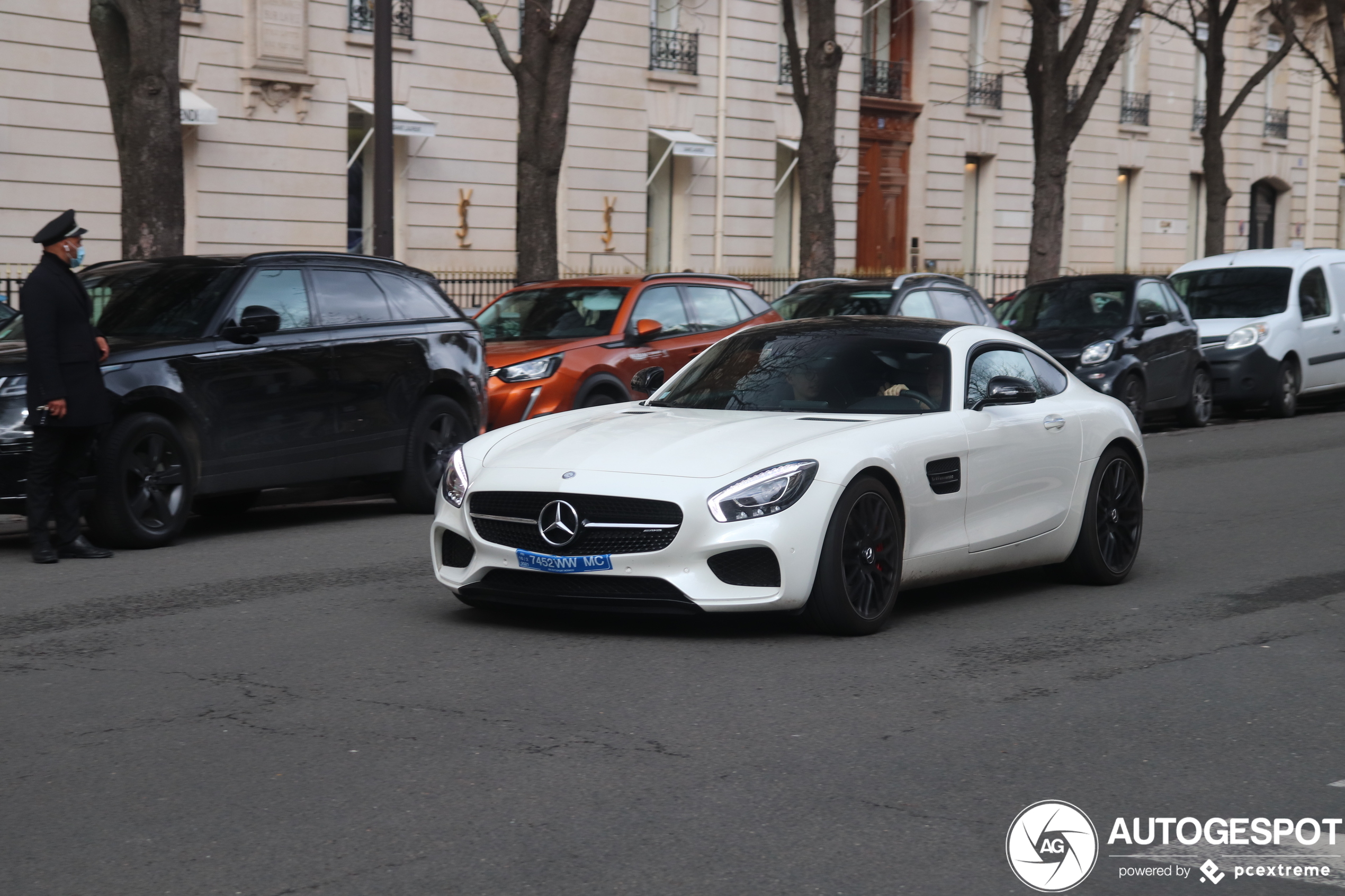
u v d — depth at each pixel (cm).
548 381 1269
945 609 758
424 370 1112
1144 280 1795
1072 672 623
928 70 3653
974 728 536
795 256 3400
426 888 383
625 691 580
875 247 3588
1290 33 3128
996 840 424
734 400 761
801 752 504
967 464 736
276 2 2409
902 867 402
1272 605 773
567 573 654
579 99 2880
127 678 601
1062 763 498
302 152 2477
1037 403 802
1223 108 4588
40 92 2169
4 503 901
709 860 404
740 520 641
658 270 3120
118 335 978
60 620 717
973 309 1664
